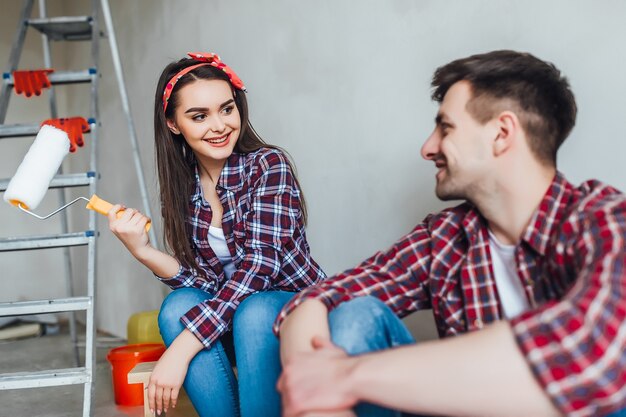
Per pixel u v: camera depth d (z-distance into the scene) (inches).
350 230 90.1
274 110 102.7
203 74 67.6
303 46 96.3
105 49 165.2
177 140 71.8
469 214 48.0
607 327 33.0
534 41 66.8
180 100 67.6
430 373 35.4
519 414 34.6
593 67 61.9
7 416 97.0
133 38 149.1
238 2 109.8
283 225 66.2
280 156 69.1
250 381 58.7
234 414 64.7
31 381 78.4
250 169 68.9
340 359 38.6
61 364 135.0
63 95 198.2
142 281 149.0
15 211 191.2
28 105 194.5
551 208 42.3
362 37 86.4
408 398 36.0
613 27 60.2
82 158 185.6
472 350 35.0
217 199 71.4
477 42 72.3
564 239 40.5
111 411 96.1
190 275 70.7
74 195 192.7
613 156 60.7
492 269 46.7
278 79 101.5
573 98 44.8
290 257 69.1
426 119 78.7
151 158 140.4
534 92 42.4
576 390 33.2
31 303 82.5
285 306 49.2
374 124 85.5
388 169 83.9
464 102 43.6
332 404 37.2
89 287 84.7
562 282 41.9
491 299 46.5
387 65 83.1
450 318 49.0
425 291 51.8
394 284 51.2
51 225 195.2
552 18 65.1
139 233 67.5
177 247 70.6
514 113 42.4
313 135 95.3
